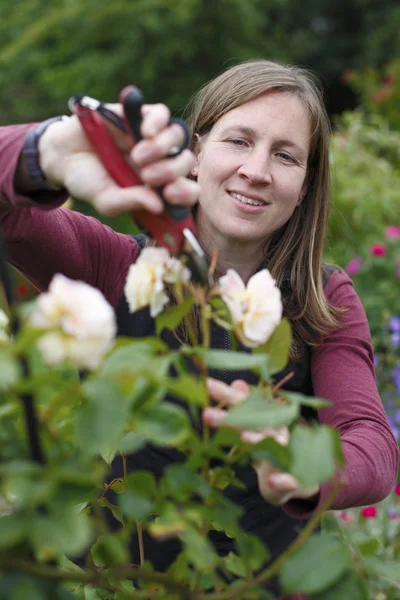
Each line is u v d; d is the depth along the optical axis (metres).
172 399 1.34
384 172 5.08
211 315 0.93
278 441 0.83
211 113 1.55
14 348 0.70
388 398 3.31
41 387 0.74
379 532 2.46
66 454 0.79
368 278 4.20
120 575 0.85
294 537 1.45
